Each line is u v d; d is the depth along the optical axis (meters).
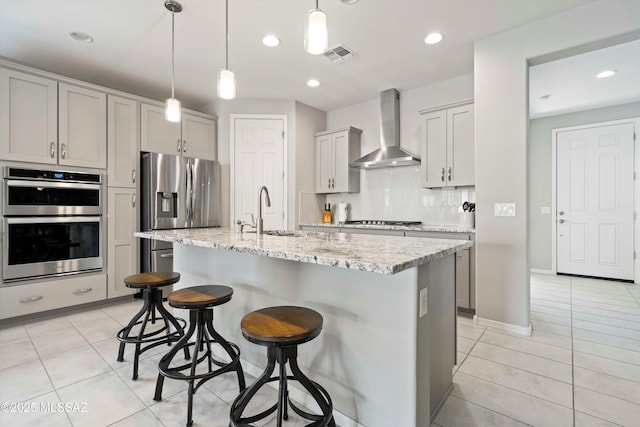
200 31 2.58
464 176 3.18
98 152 3.13
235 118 4.12
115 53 2.93
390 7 2.27
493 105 2.62
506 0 2.19
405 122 3.90
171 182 3.52
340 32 2.60
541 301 3.40
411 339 1.24
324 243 1.60
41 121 2.79
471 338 2.43
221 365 1.75
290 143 4.20
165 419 1.50
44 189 2.80
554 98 3.99
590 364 2.03
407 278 1.25
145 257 3.40
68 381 1.83
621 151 4.21
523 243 2.50
